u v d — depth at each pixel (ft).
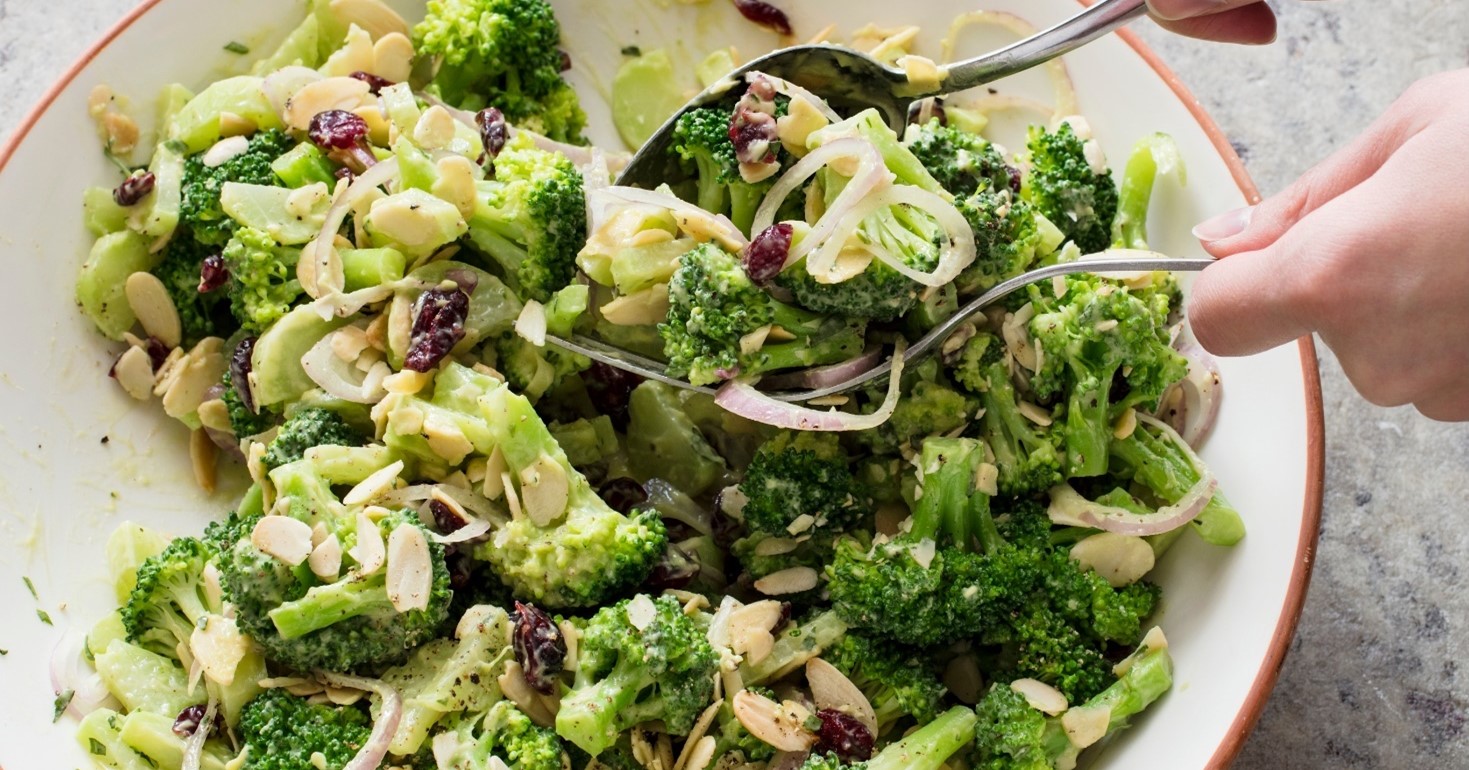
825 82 1.84
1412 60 2.10
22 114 2.10
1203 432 1.82
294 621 1.72
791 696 1.78
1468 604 1.95
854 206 1.73
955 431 1.81
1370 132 1.64
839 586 1.77
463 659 1.74
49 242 1.88
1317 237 1.57
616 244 1.80
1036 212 1.84
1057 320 1.77
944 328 1.78
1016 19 1.92
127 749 1.77
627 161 1.95
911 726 1.79
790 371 1.79
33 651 1.81
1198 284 1.65
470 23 1.94
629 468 1.91
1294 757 1.92
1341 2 2.12
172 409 1.89
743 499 1.84
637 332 1.84
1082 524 1.79
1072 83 1.91
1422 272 1.54
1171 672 1.77
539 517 1.78
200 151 1.92
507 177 1.85
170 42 1.92
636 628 1.73
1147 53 1.86
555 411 1.91
